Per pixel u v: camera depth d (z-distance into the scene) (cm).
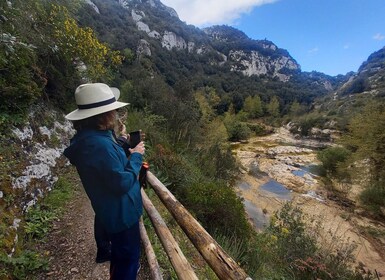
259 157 2758
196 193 557
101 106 128
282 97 9519
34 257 244
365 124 1548
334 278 435
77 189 430
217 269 121
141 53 5959
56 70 598
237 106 7106
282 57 15750
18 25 436
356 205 1392
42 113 517
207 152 1299
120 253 148
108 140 128
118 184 123
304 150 3334
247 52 14300
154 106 1427
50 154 456
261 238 557
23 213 303
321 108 7131
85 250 274
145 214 332
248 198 1409
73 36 695
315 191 1639
